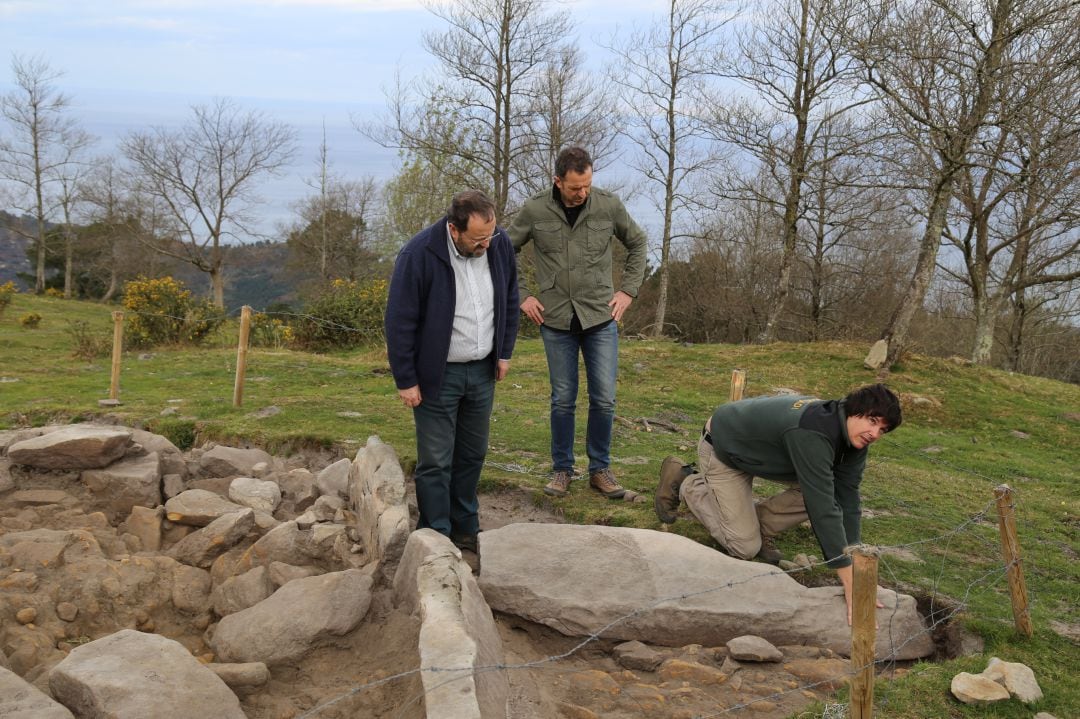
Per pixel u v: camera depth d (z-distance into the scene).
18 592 3.38
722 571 3.91
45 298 35.97
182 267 55.34
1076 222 13.20
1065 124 10.63
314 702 2.87
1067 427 9.47
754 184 22.23
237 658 3.09
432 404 3.96
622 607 3.67
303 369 11.04
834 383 10.85
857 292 28.44
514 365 11.29
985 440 8.91
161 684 2.60
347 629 3.18
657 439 7.16
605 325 4.98
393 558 3.63
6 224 45.09
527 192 23.89
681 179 24.27
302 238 45.03
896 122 12.00
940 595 4.09
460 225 3.66
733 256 32.69
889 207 19.36
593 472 5.23
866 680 2.46
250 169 37.91
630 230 4.92
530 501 5.24
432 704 2.33
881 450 7.64
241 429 6.61
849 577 3.69
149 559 3.82
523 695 2.91
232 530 4.12
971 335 31.45
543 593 3.72
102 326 23.41
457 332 3.90
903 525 5.12
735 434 4.04
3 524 4.11
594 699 3.08
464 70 22.52
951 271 21.48
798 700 3.14
